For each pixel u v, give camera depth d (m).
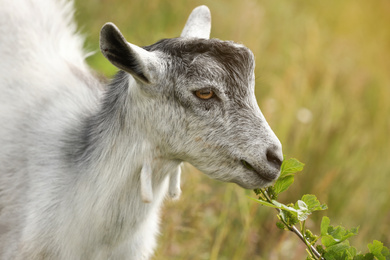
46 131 13.61
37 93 14.40
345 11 39.53
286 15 34.66
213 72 11.63
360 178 24.48
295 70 28.62
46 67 15.02
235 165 11.85
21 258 12.86
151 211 12.80
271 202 12.16
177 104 11.78
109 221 12.50
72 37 17.19
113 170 12.31
